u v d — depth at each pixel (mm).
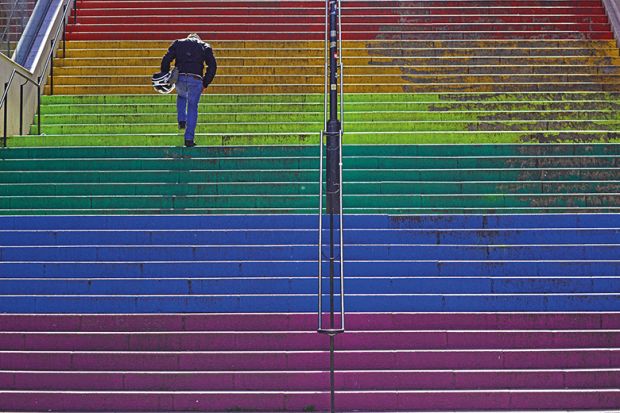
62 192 9773
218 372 7250
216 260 8547
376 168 10125
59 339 7543
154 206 9508
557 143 10930
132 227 9008
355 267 8297
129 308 7930
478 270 8281
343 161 10117
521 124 11484
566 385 7176
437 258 8500
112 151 10422
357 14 14844
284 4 15211
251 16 14852
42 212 9445
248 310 7922
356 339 7488
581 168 9891
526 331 7527
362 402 7039
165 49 13922
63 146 11016
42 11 13969
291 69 13312
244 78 13047
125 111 12297
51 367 7363
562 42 13867
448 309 7871
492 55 13625
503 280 8086
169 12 15055
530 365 7324
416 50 13641
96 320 7695
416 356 7324
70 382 7238
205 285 8133
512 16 14617
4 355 7379
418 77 12992
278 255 8531
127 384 7230
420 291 8078
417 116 11805
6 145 10992
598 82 12820
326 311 7832
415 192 9695
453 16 14617
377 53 13648
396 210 9312
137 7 15234
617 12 14148
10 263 8406
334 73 8586
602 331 7516
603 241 8719
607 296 7871
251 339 7520
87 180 9992
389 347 7477
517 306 7867
